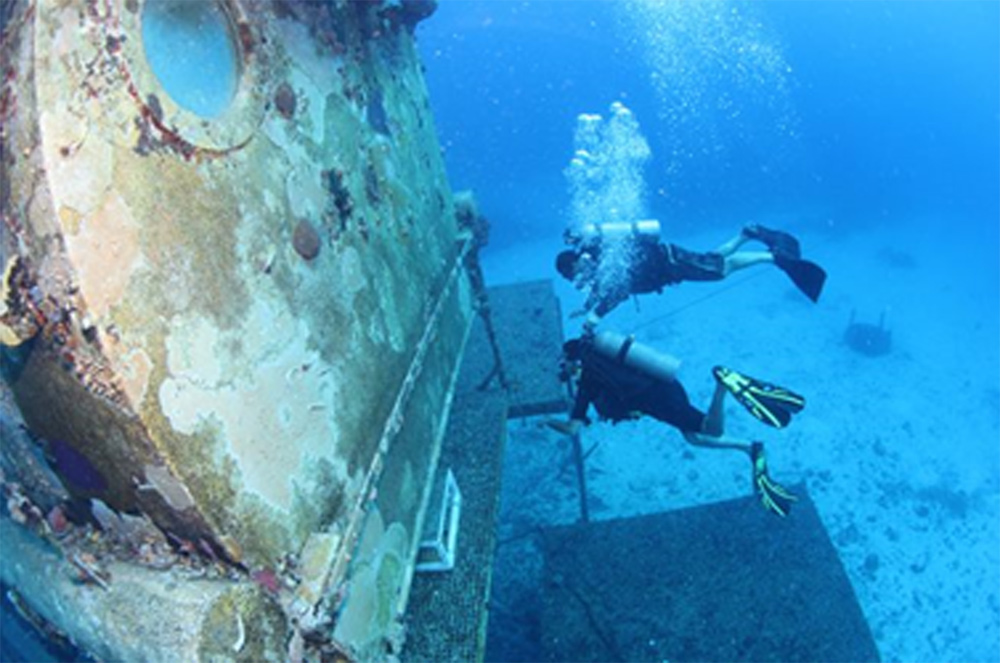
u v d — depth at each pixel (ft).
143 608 6.27
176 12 6.84
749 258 15.33
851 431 36.42
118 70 5.49
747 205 84.79
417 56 16.10
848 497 32.22
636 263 14.39
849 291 54.85
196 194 6.37
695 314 50.34
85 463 6.32
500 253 75.31
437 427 12.99
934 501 31.53
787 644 17.38
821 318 48.57
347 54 11.19
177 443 5.70
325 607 7.12
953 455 34.12
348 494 8.41
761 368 43.09
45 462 6.83
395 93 13.66
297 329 7.86
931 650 25.40
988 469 32.96
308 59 9.61
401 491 10.70
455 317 15.70
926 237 68.54
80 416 5.78
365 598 8.77
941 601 27.02
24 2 4.90
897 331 47.16
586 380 14.28
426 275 13.53
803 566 19.20
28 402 6.07
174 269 5.88
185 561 6.57
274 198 7.85
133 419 5.38
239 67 7.80
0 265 5.24
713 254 15.23
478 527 13.99
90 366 5.24
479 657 11.30
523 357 25.08
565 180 107.65
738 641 17.61
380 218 11.35
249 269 7.07
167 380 5.65
